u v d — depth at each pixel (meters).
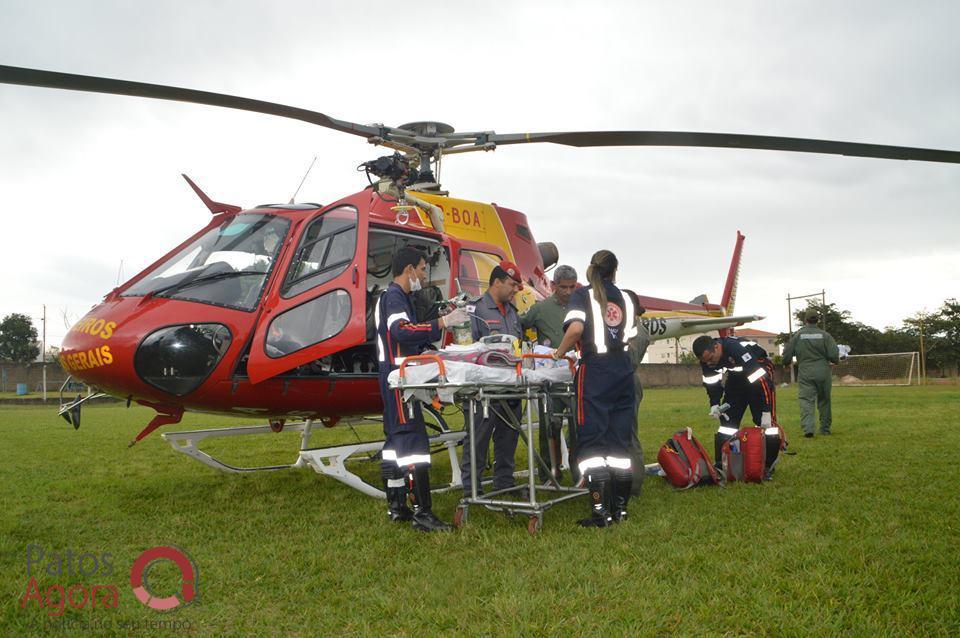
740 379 5.34
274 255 4.82
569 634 2.30
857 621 2.35
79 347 4.54
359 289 4.62
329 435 9.87
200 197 5.27
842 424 9.34
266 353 4.54
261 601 2.72
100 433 10.84
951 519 3.69
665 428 9.20
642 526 3.75
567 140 5.59
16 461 7.16
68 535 3.83
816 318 8.07
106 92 4.12
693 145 5.10
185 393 4.54
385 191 5.59
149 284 4.77
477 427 4.62
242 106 4.80
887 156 4.69
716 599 2.56
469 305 4.84
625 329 3.95
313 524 4.06
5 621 2.51
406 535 3.74
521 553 3.29
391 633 2.38
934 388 26.56
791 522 3.71
